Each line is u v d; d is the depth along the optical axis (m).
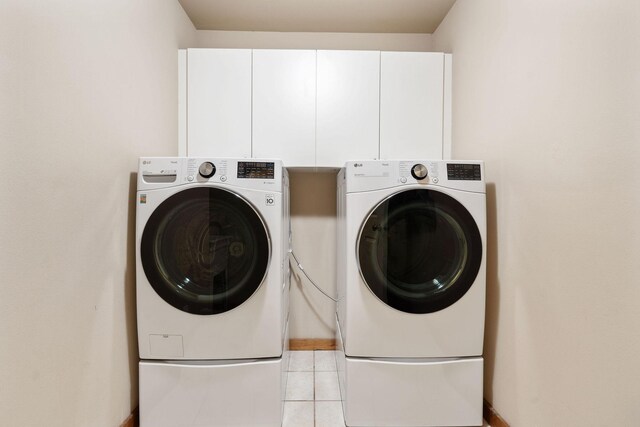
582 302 0.96
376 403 1.34
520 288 1.23
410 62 1.89
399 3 1.92
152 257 1.26
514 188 1.28
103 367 1.16
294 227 2.22
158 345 1.28
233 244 1.30
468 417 1.34
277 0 1.89
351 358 1.35
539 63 1.13
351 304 1.34
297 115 1.86
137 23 1.40
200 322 1.29
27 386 0.86
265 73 1.85
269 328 1.31
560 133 1.04
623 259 0.84
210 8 1.96
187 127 1.84
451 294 1.33
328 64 1.87
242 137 1.85
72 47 1.00
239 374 1.30
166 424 1.29
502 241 1.35
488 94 1.48
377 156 1.88
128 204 1.32
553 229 1.07
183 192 1.27
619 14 0.83
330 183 2.22
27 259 0.85
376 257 1.34
